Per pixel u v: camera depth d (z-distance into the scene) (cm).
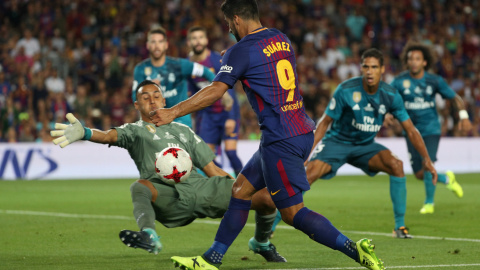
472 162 3616
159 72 1530
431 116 1806
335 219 1627
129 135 998
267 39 855
